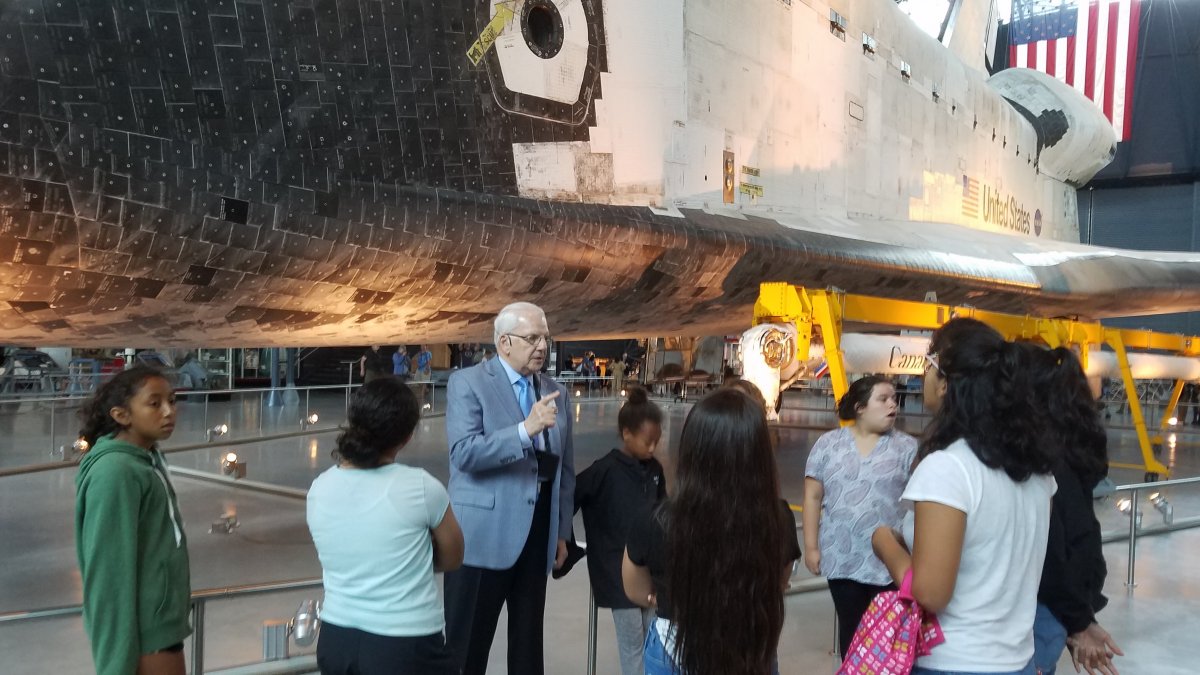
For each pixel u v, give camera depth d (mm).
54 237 3533
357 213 4383
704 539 1921
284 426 13125
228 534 6191
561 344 27438
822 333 5648
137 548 2189
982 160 12859
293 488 7859
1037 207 15836
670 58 6359
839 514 3238
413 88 4648
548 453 3203
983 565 1869
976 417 1874
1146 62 29031
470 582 3053
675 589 1959
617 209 5805
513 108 5188
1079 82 28625
